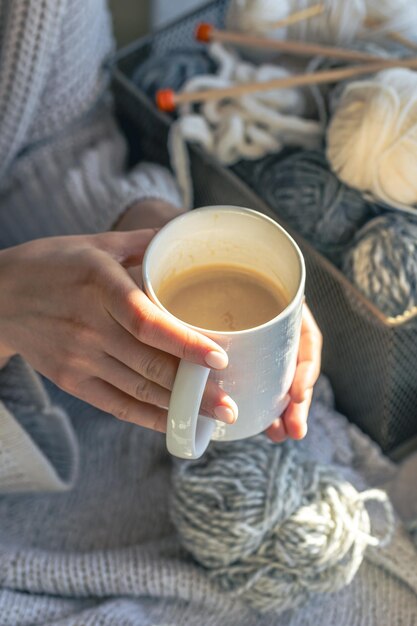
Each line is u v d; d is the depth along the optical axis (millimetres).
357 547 710
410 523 769
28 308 620
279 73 858
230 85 865
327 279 774
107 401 624
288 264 569
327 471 732
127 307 548
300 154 812
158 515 805
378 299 737
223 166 848
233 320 580
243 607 733
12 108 832
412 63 785
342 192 771
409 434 859
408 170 722
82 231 861
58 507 819
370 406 832
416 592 741
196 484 710
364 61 817
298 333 555
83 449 860
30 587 749
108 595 750
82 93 886
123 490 826
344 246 782
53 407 777
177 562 743
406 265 727
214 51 878
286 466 714
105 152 901
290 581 708
